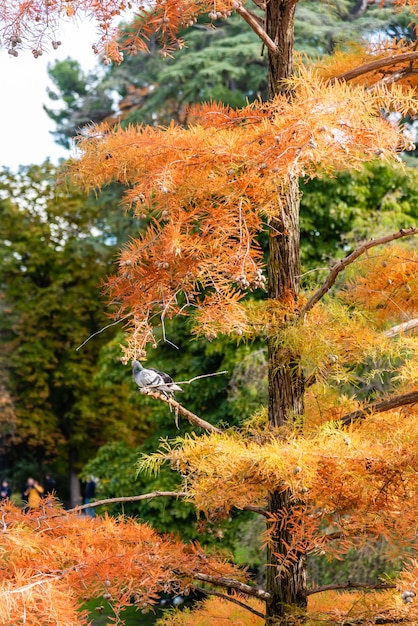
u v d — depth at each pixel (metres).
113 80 23.00
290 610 4.99
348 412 5.54
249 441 4.95
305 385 5.39
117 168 4.66
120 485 15.59
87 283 27.41
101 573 4.52
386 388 9.45
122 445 16.86
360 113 4.14
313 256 14.84
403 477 4.34
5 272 27.73
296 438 4.88
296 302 5.31
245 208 4.45
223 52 19.73
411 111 4.72
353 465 4.26
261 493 4.62
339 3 17.89
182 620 5.73
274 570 5.15
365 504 4.43
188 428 15.32
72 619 4.16
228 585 5.06
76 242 26.38
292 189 5.34
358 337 5.01
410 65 5.79
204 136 4.50
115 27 5.10
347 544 4.69
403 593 4.05
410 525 4.29
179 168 4.41
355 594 5.80
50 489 27.25
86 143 4.67
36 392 26.98
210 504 4.37
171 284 4.60
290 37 5.37
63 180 4.78
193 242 4.40
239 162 4.34
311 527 4.66
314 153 4.11
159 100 20.41
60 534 4.98
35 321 26.81
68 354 27.23
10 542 4.46
